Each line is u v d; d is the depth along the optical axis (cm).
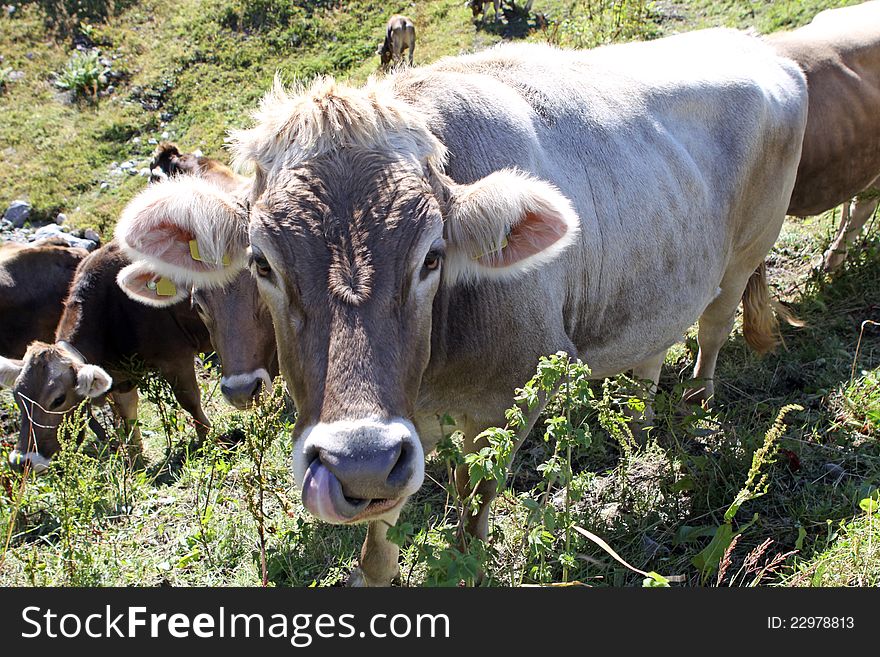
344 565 414
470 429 356
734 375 563
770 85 491
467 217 285
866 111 650
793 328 600
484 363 330
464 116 339
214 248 289
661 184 414
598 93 408
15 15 1686
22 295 755
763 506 417
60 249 784
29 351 598
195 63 1517
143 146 1339
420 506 464
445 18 1480
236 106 1395
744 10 1141
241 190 319
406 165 271
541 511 300
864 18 689
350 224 255
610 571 391
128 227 285
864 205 704
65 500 408
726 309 526
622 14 1016
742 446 452
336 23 1549
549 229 292
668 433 489
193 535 424
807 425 481
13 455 564
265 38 1541
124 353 659
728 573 376
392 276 254
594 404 370
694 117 446
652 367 515
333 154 267
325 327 247
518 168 345
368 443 233
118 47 1590
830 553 362
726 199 461
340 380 241
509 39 1349
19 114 1440
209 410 702
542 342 347
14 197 1236
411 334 262
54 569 410
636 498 435
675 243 426
